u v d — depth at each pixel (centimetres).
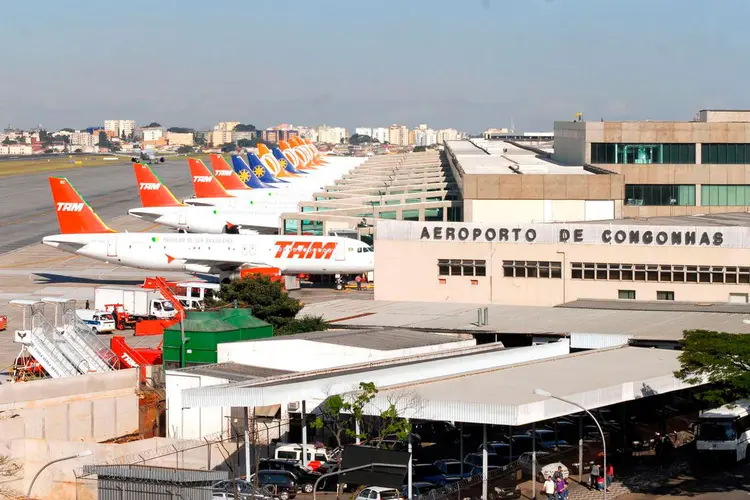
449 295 11088
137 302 12900
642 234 10525
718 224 11319
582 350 8569
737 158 15612
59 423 7462
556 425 7444
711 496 6550
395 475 5800
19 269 17425
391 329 9044
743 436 7450
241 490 5978
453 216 16412
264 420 7425
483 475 6088
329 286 15488
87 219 16000
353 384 6675
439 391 6425
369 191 19938
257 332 8538
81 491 6356
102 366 9006
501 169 15925
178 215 19862
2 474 6388
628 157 15762
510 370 7275
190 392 6341
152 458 6353
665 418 8125
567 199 13050
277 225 19788
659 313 9594
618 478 6981
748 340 7006
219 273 15275
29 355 10106
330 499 6169
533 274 10831
